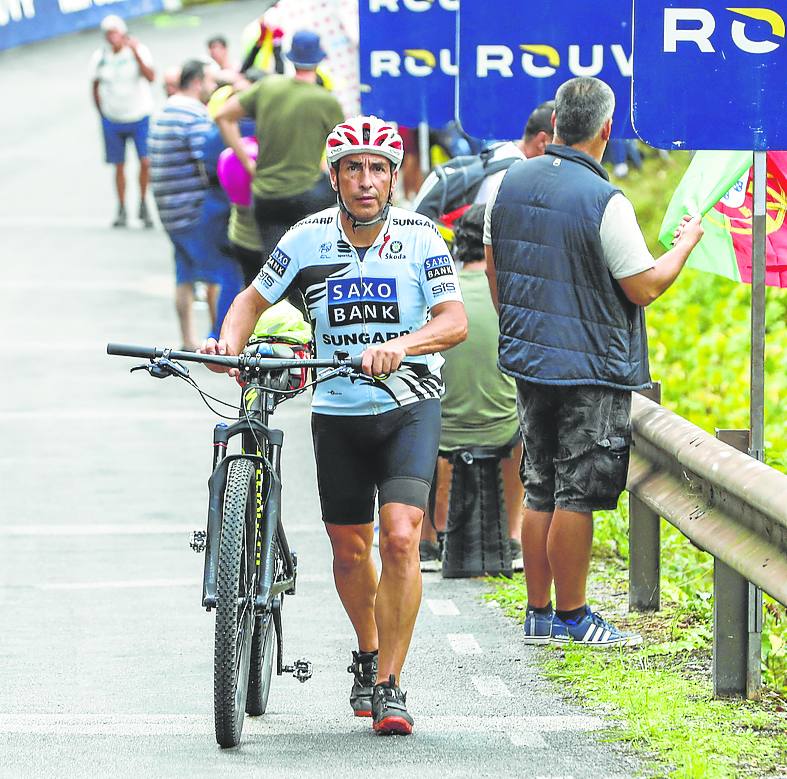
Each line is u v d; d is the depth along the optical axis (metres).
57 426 33.28
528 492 19.28
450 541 22.98
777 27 16.59
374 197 15.53
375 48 29.58
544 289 18.31
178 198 38.03
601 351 18.25
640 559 20.50
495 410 22.81
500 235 18.73
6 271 50.97
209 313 43.88
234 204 35.34
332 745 15.58
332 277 15.89
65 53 101.50
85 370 38.47
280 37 41.16
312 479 29.62
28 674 18.42
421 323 16.00
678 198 19.66
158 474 29.53
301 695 17.62
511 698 17.25
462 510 22.94
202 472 29.73
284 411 35.88
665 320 35.94
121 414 34.41
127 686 17.92
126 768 14.88
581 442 18.42
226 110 34.25
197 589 22.50
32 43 104.06
